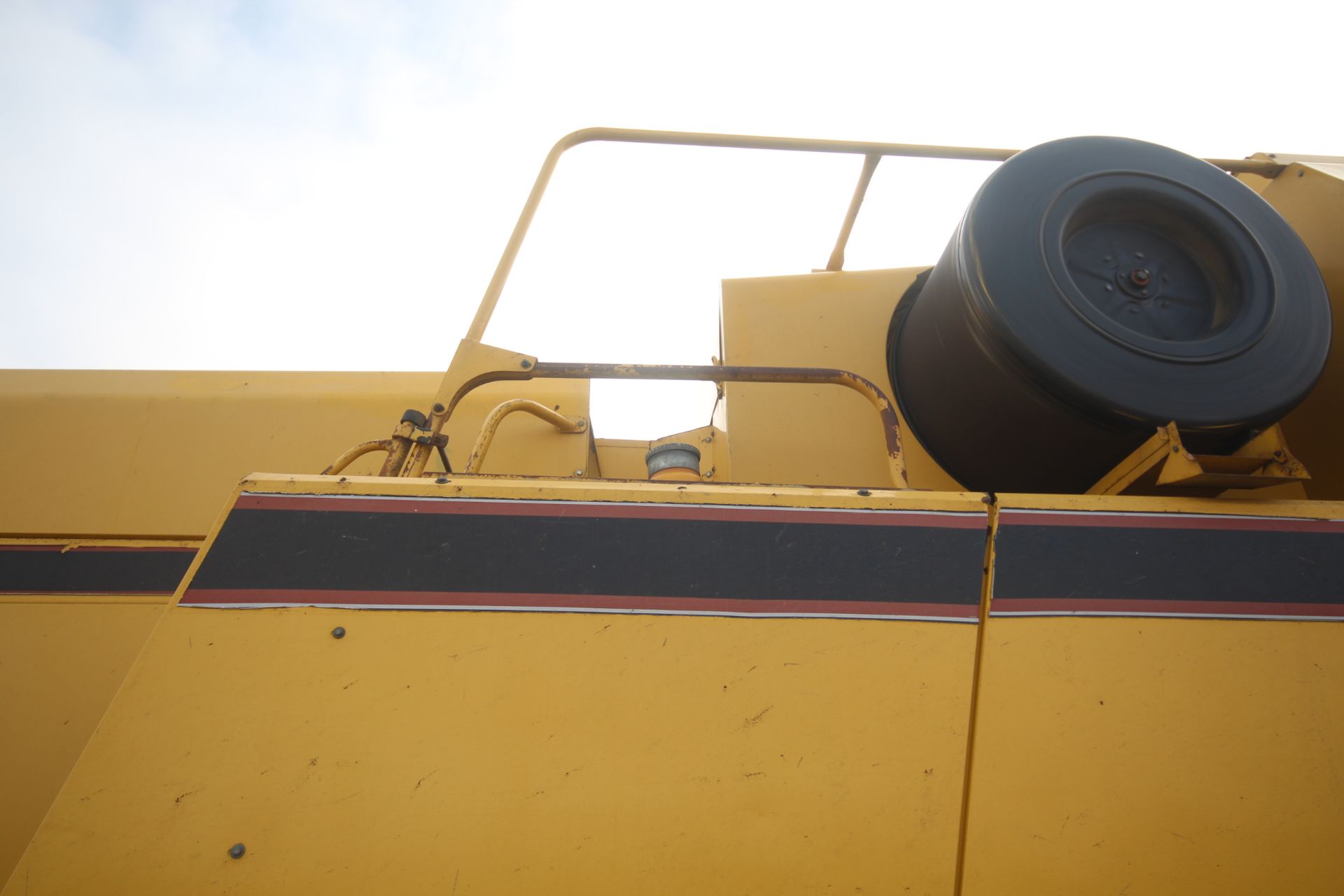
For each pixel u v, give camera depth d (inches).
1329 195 92.8
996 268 74.8
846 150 103.5
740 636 57.4
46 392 111.2
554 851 52.6
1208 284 80.2
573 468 104.7
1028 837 55.8
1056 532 62.1
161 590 97.9
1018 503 62.6
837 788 55.2
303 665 55.0
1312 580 63.3
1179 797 57.1
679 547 59.2
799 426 98.7
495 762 53.8
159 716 53.4
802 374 79.5
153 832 51.3
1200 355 70.8
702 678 56.3
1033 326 71.6
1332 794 58.1
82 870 50.3
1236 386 69.1
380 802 52.7
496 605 57.0
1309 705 59.9
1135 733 58.1
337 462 80.7
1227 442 69.7
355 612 56.4
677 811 53.9
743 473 95.4
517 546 58.6
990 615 59.5
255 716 53.8
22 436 107.0
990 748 57.1
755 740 55.5
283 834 51.7
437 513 59.2
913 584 59.6
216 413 109.3
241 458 106.0
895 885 54.2
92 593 97.7
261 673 54.7
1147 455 69.1
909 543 60.6
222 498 103.0
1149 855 55.9
